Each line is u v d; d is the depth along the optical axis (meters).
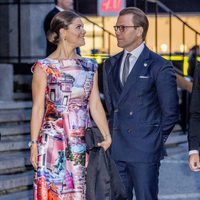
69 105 7.15
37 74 7.14
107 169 7.18
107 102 7.96
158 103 7.76
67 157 7.14
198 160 6.88
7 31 16.86
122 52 7.97
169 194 11.17
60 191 7.14
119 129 7.76
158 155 7.73
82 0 20.55
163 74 7.68
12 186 10.59
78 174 7.17
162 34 22.47
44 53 16.59
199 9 23.39
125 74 7.82
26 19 16.56
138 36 7.79
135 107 7.72
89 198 7.17
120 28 7.79
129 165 7.73
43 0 16.56
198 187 11.74
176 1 23.39
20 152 11.97
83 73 7.20
